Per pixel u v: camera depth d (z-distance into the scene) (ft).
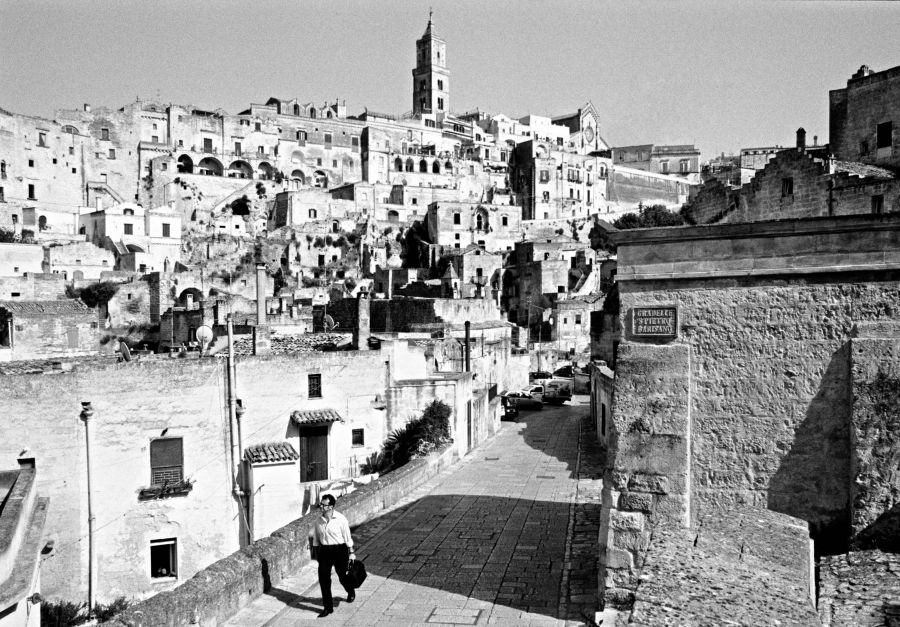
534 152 567.18
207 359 98.27
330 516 51.11
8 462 86.28
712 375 45.80
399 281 408.05
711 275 45.80
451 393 115.85
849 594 34.45
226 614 49.11
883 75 87.86
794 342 44.24
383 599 52.65
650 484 46.42
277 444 102.37
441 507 82.33
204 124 505.66
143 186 467.52
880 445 41.83
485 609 49.88
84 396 89.86
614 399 47.52
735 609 28.04
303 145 540.52
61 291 274.36
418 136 591.78
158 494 93.30
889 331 42.24
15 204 394.73
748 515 40.83
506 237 482.69
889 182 75.82
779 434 44.45
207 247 412.77
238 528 97.96
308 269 431.02
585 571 57.52
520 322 385.91
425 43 645.51
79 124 452.76
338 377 108.37
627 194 609.01
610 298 182.19
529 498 86.38
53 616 77.00
